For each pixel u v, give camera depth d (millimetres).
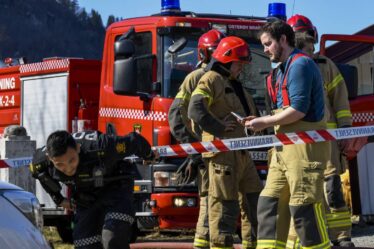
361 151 12797
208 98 7789
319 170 6758
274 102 7043
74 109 13133
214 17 11477
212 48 8438
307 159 6754
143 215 10742
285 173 6855
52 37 67250
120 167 7031
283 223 7008
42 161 6875
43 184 7008
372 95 12500
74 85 13109
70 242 13070
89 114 13078
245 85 11148
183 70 10875
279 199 6996
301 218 6734
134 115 11125
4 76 14586
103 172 6781
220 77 7902
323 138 6812
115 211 6852
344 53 12664
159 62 10883
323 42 11906
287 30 6840
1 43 64688
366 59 12578
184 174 8391
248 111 8094
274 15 12203
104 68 11703
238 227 10391
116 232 6773
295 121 6770
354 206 12977
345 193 13234
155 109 10852
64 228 13000
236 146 7578
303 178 6738
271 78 7062
